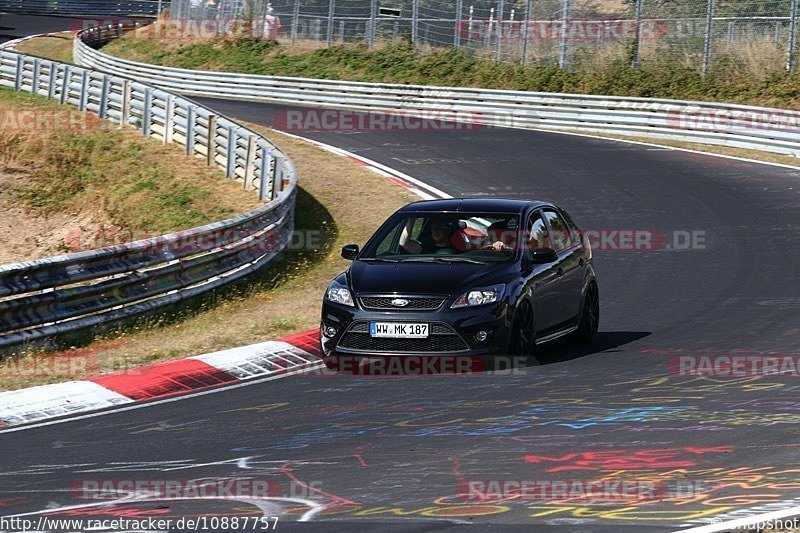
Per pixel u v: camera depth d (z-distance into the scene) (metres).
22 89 126.12
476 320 36.31
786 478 23.92
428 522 21.53
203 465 26.89
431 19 152.00
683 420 29.62
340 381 36.44
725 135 97.69
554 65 138.75
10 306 42.75
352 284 37.91
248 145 86.19
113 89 109.06
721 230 65.94
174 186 90.50
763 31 125.06
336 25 165.88
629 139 103.94
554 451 26.81
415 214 41.28
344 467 26.09
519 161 92.56
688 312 47.47
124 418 32.75
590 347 41.69
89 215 89.81
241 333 44.41
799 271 54.75
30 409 34.31
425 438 28.52
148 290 49.66
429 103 124.88
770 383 33.94
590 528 20.81
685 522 20.95
